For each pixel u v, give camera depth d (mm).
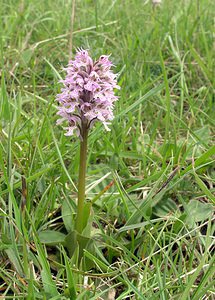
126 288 190
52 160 248
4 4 447
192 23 428
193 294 172
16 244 194
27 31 403
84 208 195
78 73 178
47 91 332
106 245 198
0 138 255
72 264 183
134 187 229
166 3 477
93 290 178
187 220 218
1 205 221
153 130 280
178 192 239
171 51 380
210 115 314
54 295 171
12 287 177
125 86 326
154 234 214
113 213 226
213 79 342
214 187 253
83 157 188
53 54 368
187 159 266
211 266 178
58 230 218
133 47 368
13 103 292
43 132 256
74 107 178
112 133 269
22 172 239
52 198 223
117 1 483
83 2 490
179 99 330
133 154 260
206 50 369
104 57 180
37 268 198
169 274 188
